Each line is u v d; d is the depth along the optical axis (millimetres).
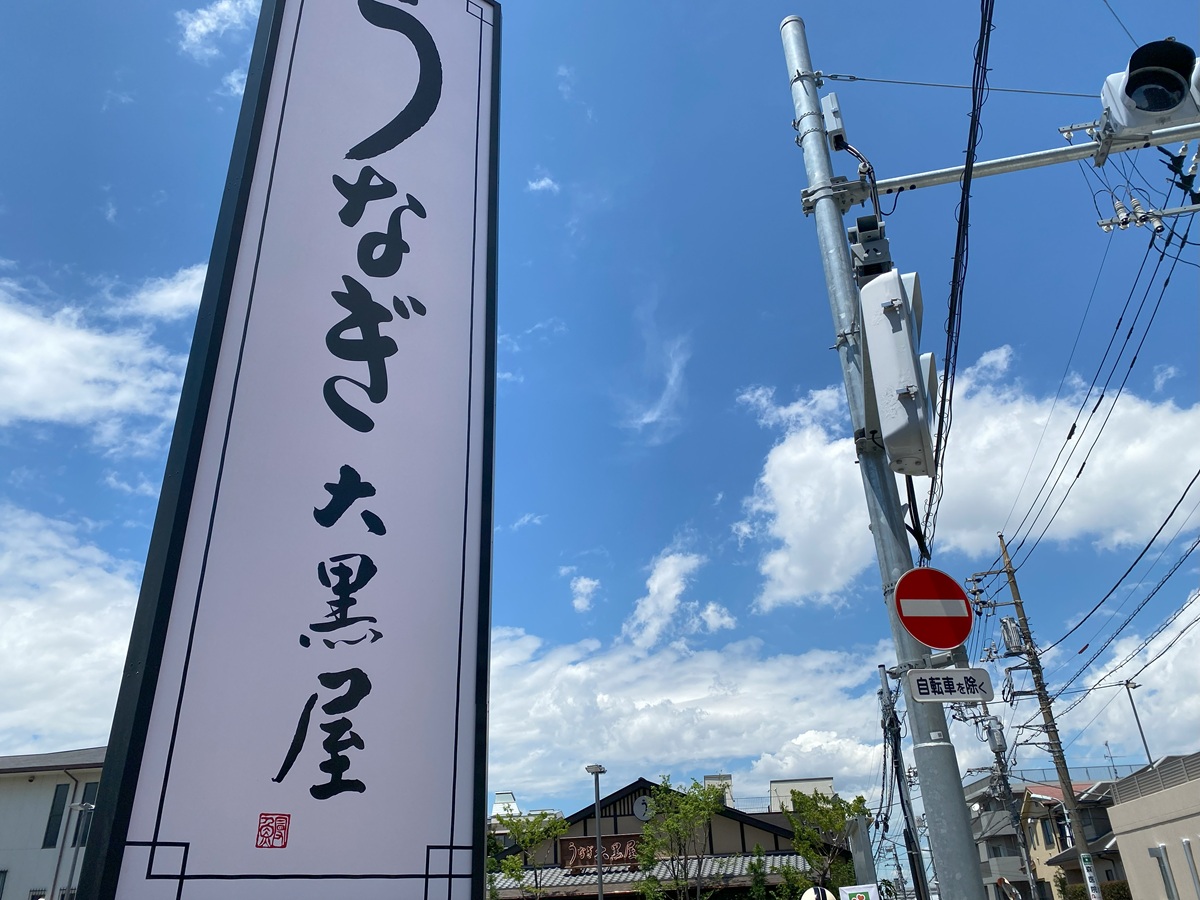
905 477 5898
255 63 6676
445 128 7426
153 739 4598
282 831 4785
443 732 5512
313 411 5824
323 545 5523
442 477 6188
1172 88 6180
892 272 5426
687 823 29047
